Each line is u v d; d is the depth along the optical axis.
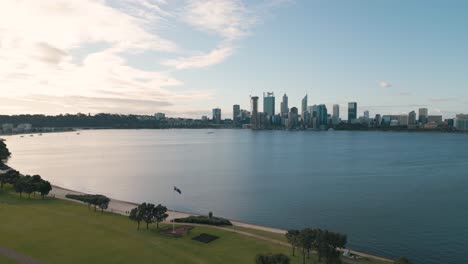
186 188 155.75
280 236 80.94
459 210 114.19
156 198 136.25
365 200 129.50
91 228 80.12
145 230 80.31
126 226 83.44
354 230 95.19
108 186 161.38
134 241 71.69
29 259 60.91
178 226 84.94
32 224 81.81
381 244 84.75
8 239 70.69
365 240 87.44
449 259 76.31
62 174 196.38
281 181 172.25
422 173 194.00
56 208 99.50
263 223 102.69
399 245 84.19
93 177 186.38
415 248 82.31
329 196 137.00
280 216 109.56
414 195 137.38
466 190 146.00
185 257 63.78
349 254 70.31
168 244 70.62
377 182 167.25
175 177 186.25
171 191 149.25
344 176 186.75
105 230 78.88
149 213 80.38
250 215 111.00
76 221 85.75
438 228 96.12
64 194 130.25
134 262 60.84
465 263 74.50
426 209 115.88
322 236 61.84
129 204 119.44
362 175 189.50
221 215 111.25
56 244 68.69
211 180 176.12
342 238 63.16
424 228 96.25
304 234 63.09
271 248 70.38
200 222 91.75
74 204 107.25
